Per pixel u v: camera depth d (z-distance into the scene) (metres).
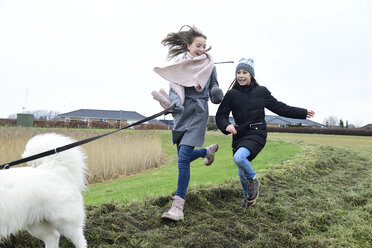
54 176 2.78
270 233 3.68
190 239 3.40
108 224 3.64
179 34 4.15
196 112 3.93
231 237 3.58
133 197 5.23
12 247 3.17
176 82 3.85
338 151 11.77
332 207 4.70
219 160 11.46
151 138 14.98
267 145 15.52
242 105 4.08
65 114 67.75
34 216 2.66
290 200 4.96
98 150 10.28
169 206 4.34
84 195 6.13
